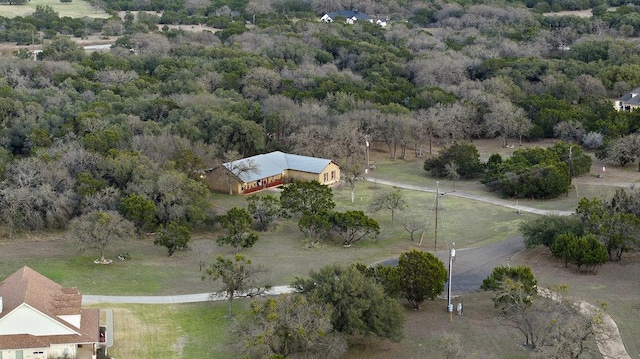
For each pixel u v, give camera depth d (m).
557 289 71.19
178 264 89.50
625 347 68.62
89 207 99.12
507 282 72.00
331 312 66.12
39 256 89.31
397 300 75.31
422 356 67.75
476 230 104.75
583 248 87.19
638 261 91.19
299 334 62.34
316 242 98.12
